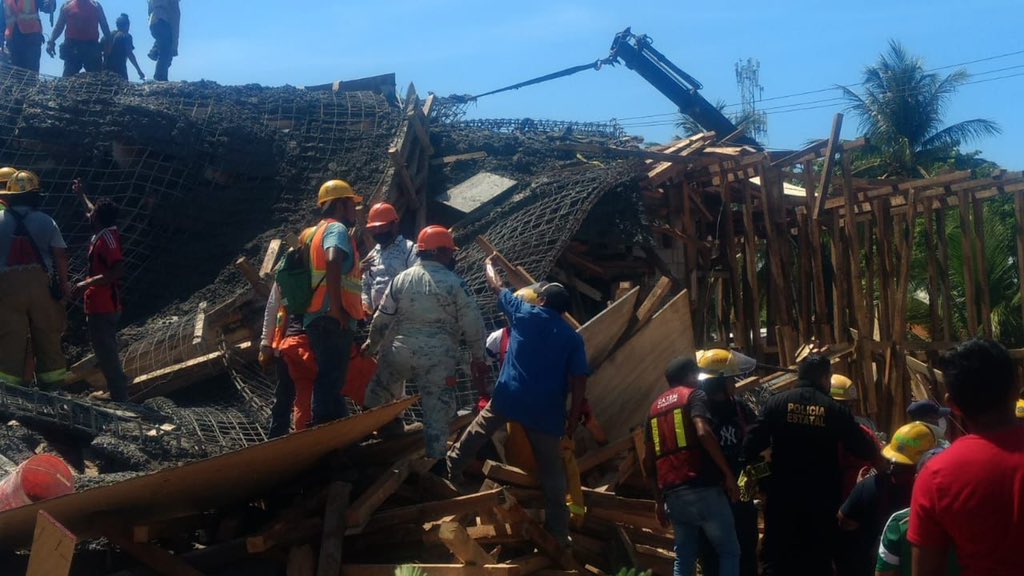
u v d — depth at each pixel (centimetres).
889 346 1409
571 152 1334
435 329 659
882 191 1462
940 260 1485
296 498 614
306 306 655
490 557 552
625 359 805
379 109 1262
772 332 1405
